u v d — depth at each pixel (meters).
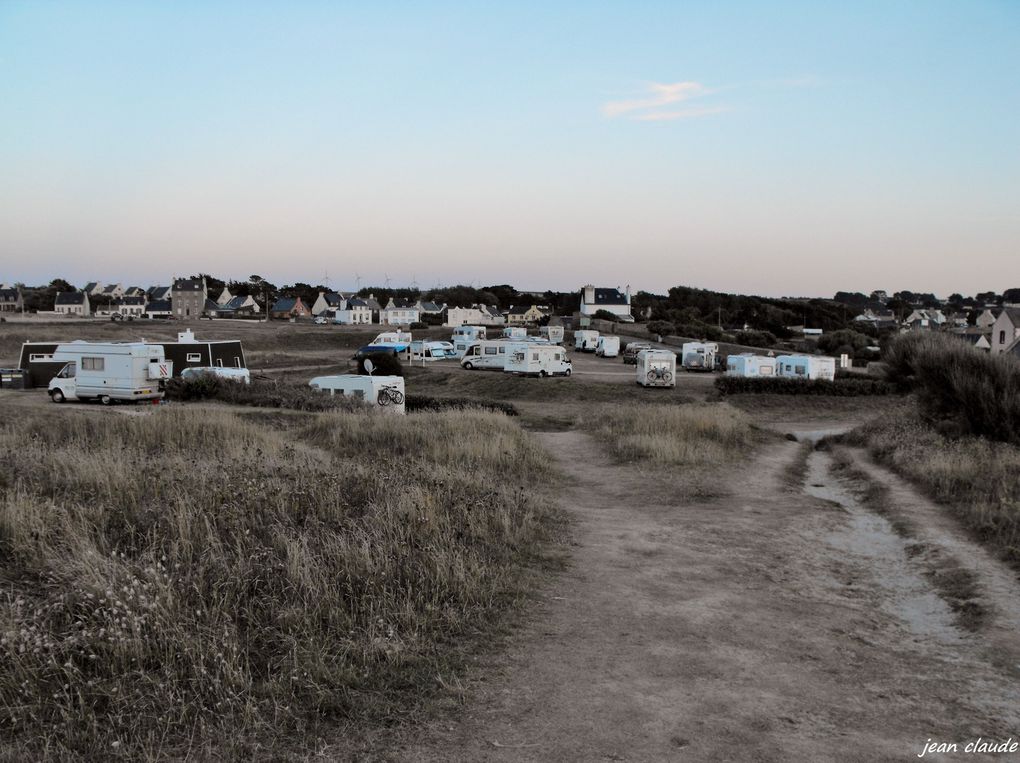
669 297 149.50
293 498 9.18
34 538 7.18
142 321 101.38
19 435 15.21
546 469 15.72
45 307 138.75
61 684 4.73
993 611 7.37
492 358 53.06
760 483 15.48
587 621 6.80
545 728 4.73
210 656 5.23
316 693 4.94
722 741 4.65
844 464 18.50
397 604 6.53
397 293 176.12
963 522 11.36
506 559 8.33
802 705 5.25
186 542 7.23
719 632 6.72
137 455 12.43
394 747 4.43
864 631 6.98
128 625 5.41
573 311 152.00
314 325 108.62
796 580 8.67
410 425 18.38
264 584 6.66
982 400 20.02
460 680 5.35
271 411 25.47
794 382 40.22
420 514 8.84
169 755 4.20
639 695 5.27
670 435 19.89
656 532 10.74
